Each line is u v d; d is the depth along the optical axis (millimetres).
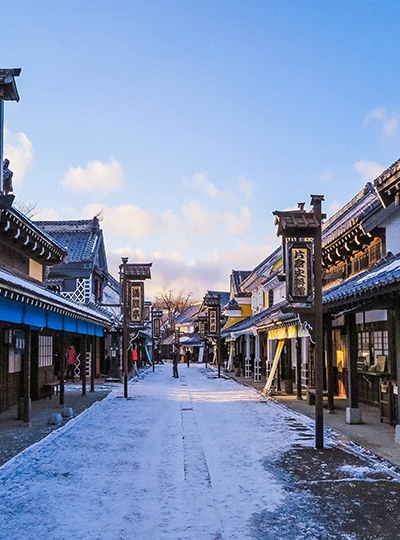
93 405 15547
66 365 27328
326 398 16938
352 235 14961
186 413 13703
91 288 29219
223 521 5336
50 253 17391
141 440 9844
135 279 19828
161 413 13836
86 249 30391
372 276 10656
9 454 8492
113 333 26156
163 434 10508
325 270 19250
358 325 15695
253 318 31328
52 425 11500
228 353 42375
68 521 5363
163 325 72250
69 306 12555
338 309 11555
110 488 6566
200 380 27547
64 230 32719
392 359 12125
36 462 8008
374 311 14062
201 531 5062
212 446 9219
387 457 7980
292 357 24344
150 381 26812
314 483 6707
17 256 15688
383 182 10406
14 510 5715
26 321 10391
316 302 9445
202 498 6117
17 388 15344
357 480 6832
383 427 10906
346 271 16812
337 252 16875
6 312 9086
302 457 8250
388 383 11273
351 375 11586
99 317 17594
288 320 16672
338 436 9969
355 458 8172
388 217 13094
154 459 8211
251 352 33438
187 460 8070
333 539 4820
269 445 9289
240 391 20625
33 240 15469
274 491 6363
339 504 5844
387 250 13344
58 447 9180
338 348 17953
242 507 5773
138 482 6836
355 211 17688
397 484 6641
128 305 21453
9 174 14219
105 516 5512
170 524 5266
